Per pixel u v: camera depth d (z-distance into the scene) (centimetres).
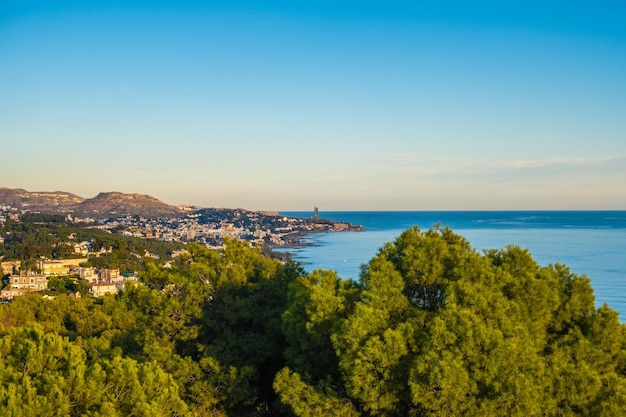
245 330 1878
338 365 1349
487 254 1531
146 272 1961
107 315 2644
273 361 1783
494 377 1099
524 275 1371
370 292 1367
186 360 1666
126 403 1166
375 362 1201
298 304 1482
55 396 1063
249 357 1728
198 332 1788
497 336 1120
